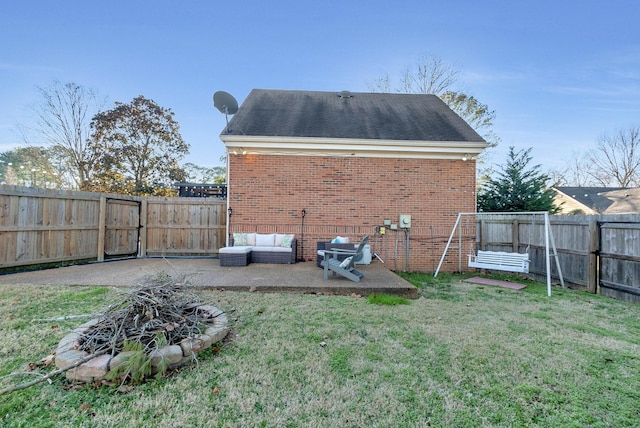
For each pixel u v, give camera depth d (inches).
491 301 205.8
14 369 102.3
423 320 159.0
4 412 81.5
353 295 206.2
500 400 91.7
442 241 336.5
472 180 339.6
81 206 302.2
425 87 757.3
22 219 257.6
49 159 746.8
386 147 329.1
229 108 341.4
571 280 264.1
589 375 107.3
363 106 417.4
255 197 331.9
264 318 155.8
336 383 98.7
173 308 122.6
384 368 108.7
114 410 83.5
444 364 112.5
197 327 121.3
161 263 306.5
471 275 311.3
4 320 142.0
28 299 173.2
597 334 146.1
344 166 335.0
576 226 261.3
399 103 438.3
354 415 83.3
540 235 297.9
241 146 325.4
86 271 257.8
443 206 338.0
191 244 362.9
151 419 80.3
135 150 759.1
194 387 94.7
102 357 98.2
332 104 418.0
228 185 331.6
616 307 196.7
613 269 227.3
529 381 102.5
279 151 331.9
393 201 336.2
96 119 730.2
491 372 107.6
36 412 82.0
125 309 114.9
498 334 142.9
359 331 141.6
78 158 749.3
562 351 125.9
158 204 361.1
